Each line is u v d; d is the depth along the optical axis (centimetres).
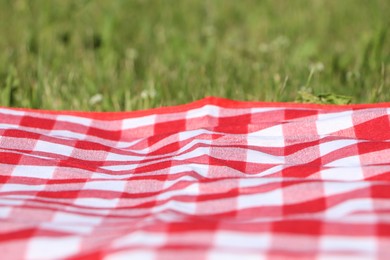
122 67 100
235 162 62
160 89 88
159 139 67
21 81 92
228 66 98
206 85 92
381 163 60
